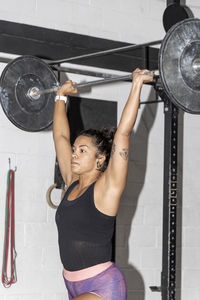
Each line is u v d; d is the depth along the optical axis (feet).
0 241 12.66
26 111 11.94
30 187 13.11
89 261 8.29
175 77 8.94
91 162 8.61
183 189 15.16
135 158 14.47
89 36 13.83
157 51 14.79
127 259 14.16
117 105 14.29
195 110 9.28
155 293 14.44
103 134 8.77
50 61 12.69
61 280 13.28
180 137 15.24
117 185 8.08
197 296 15.12
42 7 13.35
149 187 14.62
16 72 11.75
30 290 12.92
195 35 9.05
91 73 12.47
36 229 13.10
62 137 9.95
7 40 12.78
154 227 14.58
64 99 10.38
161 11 15.12
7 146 12.87
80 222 8.20
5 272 12.48
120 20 14.46
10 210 12.73
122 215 14.17
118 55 14.19
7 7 12.90
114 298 8.18
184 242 15.07
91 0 14.07
